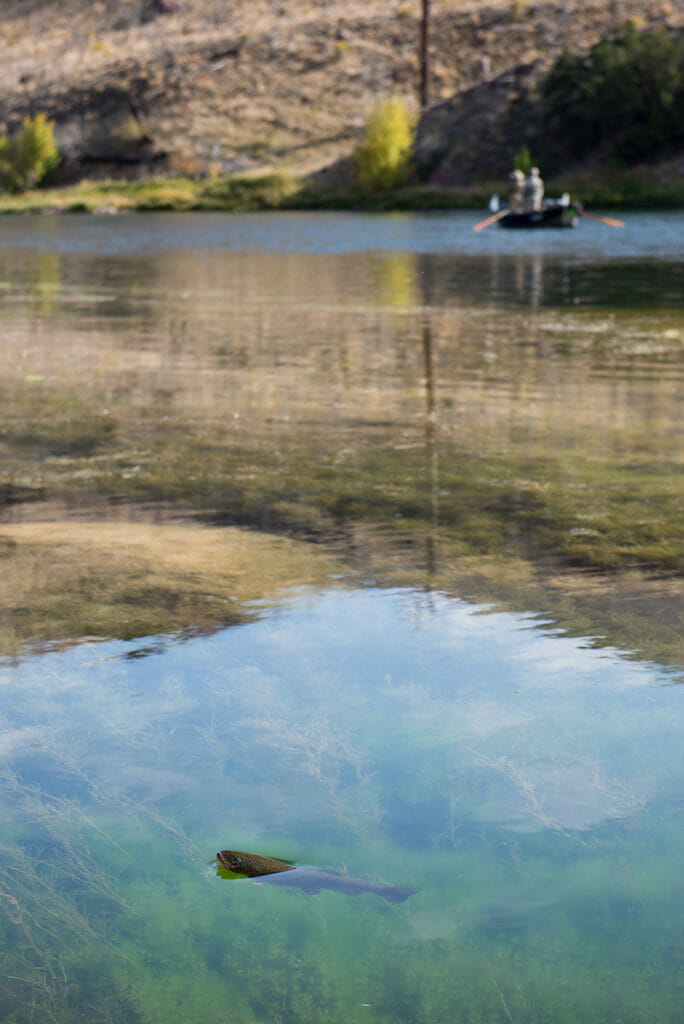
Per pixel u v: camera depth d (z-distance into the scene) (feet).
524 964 5.40
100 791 7.25
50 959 5.50
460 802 7.03
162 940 5.67
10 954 5.56
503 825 6.73
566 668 9.41
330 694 8.87
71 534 13.71
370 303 43.32
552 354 29.71
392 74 184.24
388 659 9.67
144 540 13.47
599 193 133.59
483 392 24.17
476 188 147.23
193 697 8.86
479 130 159.63
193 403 23.31
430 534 13.74
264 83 187.62
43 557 12.70
